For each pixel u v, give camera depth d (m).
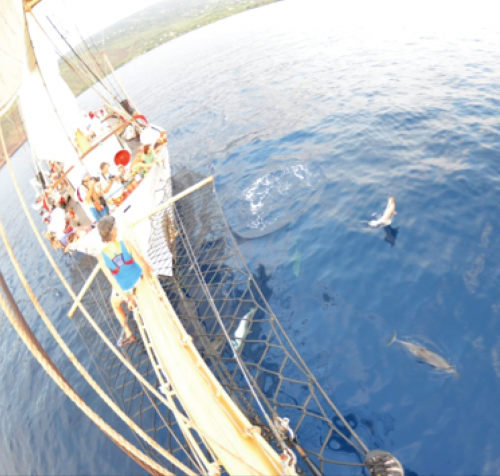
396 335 6.81
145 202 10.12
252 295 8.35
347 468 5.19
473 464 4.94
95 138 11.62
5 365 11.08
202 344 7.73
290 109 20.83
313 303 8.02
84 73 12.80
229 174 14.99
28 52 7.81
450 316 6.84
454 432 5.30
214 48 49.53
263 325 7.86
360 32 34.12
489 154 10.98
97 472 6.64
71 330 10.59
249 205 12.19
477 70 17.98
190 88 33.22
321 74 25.47
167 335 4.98
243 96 26.31
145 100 34.09
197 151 19.16
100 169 9.88
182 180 15.84
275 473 3.47
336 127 16.22
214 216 12.07
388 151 12.87
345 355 6.76
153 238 10.03
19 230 20.84
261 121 20.50
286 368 6.83
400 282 7.83
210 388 4.28
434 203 9.64
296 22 50.06
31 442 7.94
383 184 11.05
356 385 6.23
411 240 8.75
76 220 10.73
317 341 7.17
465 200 9.45
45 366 2.21
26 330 2.16
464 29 25.84
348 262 8.75
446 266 7.84
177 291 9.38
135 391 7.64
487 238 8.20
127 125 12.53
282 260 9.47
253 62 35.25
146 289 5.78
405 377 6.13
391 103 16.91
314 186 12.11
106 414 7.59
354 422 5.71
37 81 8.68
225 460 3.67
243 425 3.93
